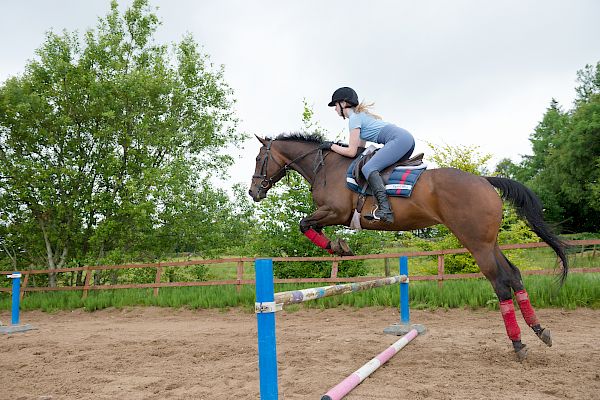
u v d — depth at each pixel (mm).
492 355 4852
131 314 10711
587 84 47312
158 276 11906
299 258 10773
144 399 3818
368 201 4613
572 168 30172
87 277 12469
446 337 6168
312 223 4934
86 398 3912
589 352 4918
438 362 4672
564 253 4457
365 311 9195
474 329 6867
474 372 4227
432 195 4398
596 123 28297
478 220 4254
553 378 3936
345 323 8102
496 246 4648
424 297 9297
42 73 13422
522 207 4551
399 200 4473
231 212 14203
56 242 13695
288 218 12141
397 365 4602
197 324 8922
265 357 2656
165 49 14750
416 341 5883
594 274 8953
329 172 4996
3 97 13117
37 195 13305
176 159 13195
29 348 6512
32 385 4391
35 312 11547
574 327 6660
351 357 5074
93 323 9625
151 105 13875
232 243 13969
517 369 4281
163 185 12797
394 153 4543
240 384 4133
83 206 13430
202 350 5805
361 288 4652
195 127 14398
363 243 12070
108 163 12992
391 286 10016
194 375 4547
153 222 13125
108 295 11883
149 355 5668
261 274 2693
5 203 13312
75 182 13266
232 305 10609
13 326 8445
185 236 13539
